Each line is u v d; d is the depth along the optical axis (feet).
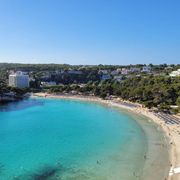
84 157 254.88
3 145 299.79
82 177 207.72
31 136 343.05
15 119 474.90
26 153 268.82
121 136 334.44
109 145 294.46
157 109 522.47
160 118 439.63
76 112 558.15
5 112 559.79
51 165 233.96
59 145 297.94
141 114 500.33
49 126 408.26
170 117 444.96
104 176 209.56
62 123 432.66
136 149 278.05
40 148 286.87
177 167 224.33
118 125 406.41
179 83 647.15
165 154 260.21
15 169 224.94
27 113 548.31
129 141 309.42
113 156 256.73
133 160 245.45
